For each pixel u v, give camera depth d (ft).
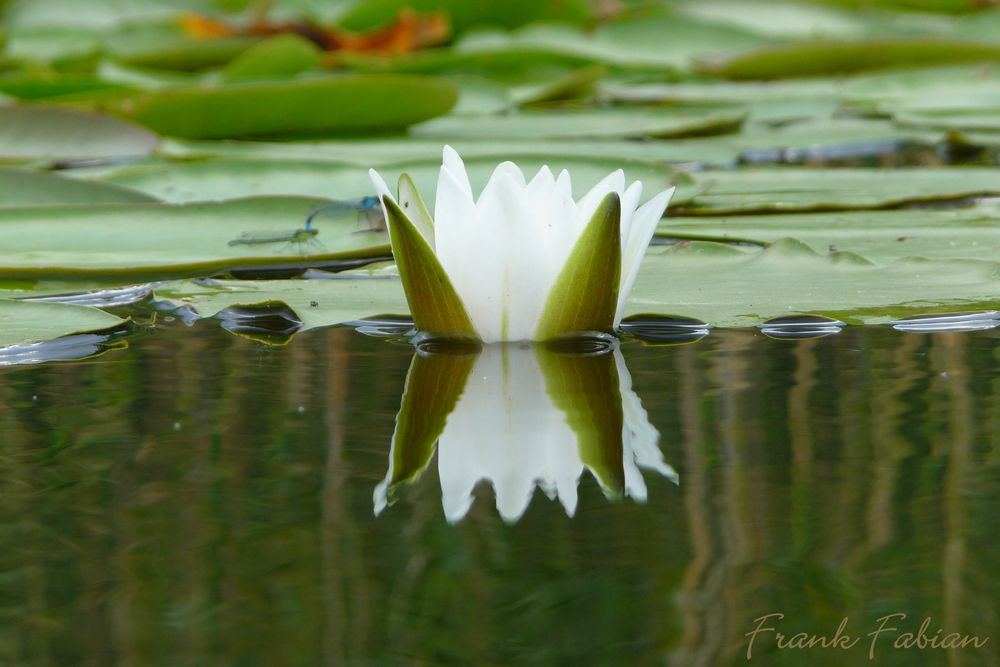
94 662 6.23
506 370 6.70
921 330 6.82
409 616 6.27
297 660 6.23
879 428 6.53
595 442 6.52
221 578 6.31
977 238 7.17
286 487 6.45
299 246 7.15
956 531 6.36
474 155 7.70
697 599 6.29
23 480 6.46
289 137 8.93
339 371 6.71
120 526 6.39
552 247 6.76
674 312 6.87
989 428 6.52
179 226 7.25
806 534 6.36
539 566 6.33
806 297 6.92
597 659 6.23
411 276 6.77
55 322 6.83
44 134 7.82
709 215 7.39
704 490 6.43
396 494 6.43
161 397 6.64
